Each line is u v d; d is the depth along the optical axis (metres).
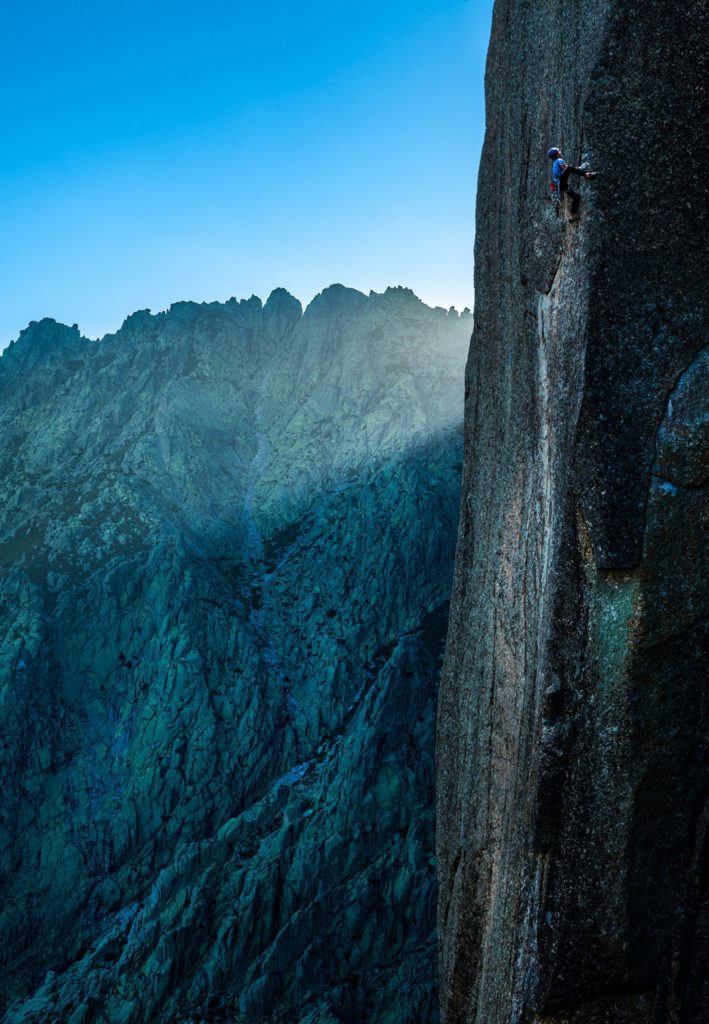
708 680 9.10
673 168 9.32
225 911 139.00
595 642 9.20
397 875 142.25
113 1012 128.75
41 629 187.25
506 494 11.85
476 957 11.91
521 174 11.61
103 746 175.50
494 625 11.92
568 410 9.57
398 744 159.75
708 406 9.09
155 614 193.88
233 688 183.25
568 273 9.77
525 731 10.45
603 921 8.99
